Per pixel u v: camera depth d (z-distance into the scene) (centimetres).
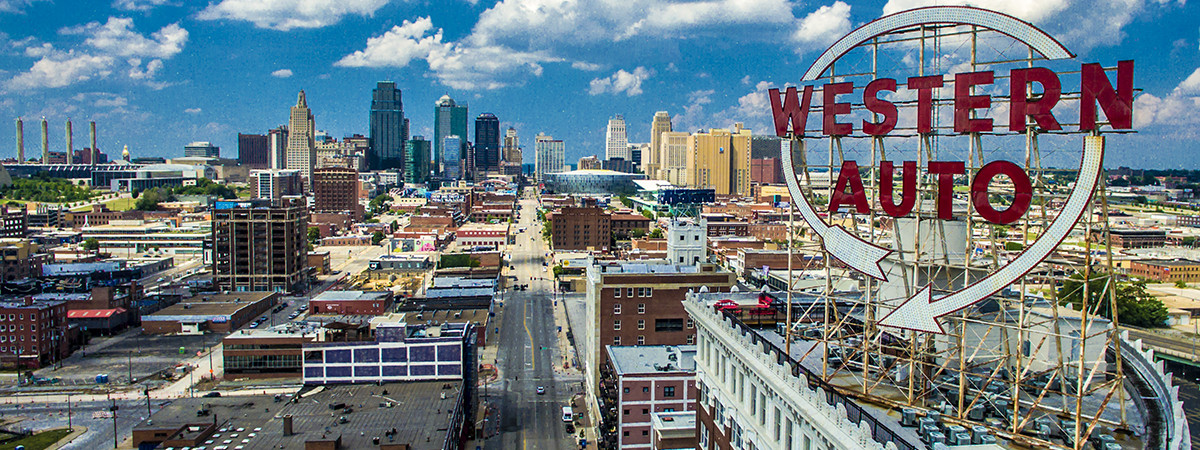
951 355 6831
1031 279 5988
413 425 12594
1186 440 4812
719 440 8000
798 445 5906
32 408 16938
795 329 7756
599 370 15150
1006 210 5556
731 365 7681
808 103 6512
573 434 15275
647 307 15188
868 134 6188
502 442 14862
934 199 6269
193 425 12675
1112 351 7325
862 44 6372
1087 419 5622
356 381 15088
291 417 12288
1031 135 5500
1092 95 5081
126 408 16925
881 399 6088
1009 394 6262
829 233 6353
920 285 6700
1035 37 5472
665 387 12694
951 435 5181
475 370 16200
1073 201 5134
